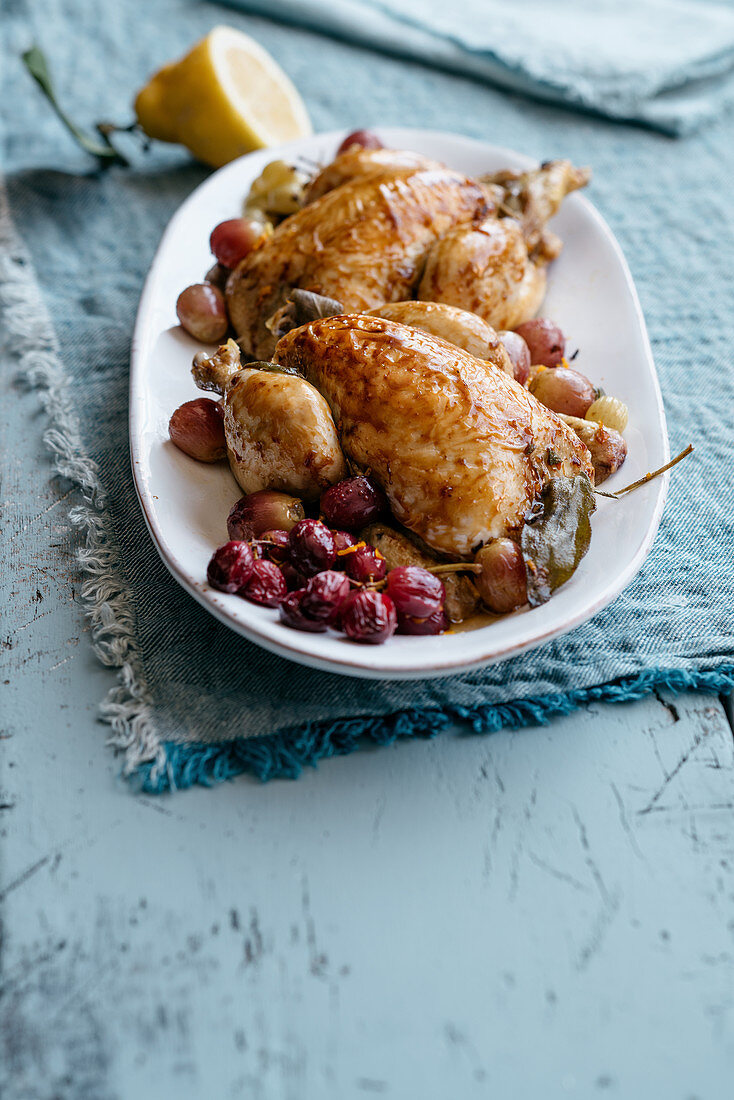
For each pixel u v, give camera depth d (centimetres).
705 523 62
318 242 64
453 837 53
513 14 96
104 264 77
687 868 52
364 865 52
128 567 60
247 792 54
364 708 55
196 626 58
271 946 50
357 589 54
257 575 54
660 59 89
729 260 78
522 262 65
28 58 80
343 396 56
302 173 74
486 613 55
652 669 56
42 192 82
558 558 55
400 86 92
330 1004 49
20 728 55
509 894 51
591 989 50
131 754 54
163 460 59
